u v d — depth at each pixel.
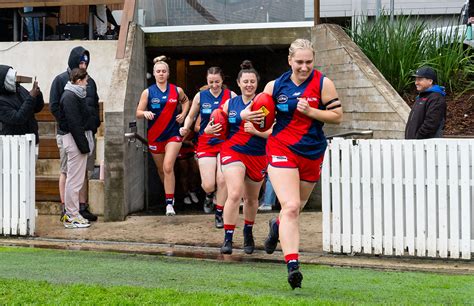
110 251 17.33
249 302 10.82
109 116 21.98
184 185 26.45
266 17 27.55
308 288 12.59
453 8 32.25
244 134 16.34
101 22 29.30
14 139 19.39
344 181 16.66
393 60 25.98
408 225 16.28
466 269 15.19
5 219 19.50
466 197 15.82
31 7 28.36
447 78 25.83
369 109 23.61
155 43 27.92
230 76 32.75
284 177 12.67
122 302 10.81
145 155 25.41
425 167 16.11
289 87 12.79
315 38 26.92
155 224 21.08
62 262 15.37
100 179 22.80
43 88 27.02
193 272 14.20
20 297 11.17
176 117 22.38
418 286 12.88
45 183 22.94
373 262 15.98
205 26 27.88
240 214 22.73
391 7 28.41
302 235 19.22
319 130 12.88
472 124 23.59
